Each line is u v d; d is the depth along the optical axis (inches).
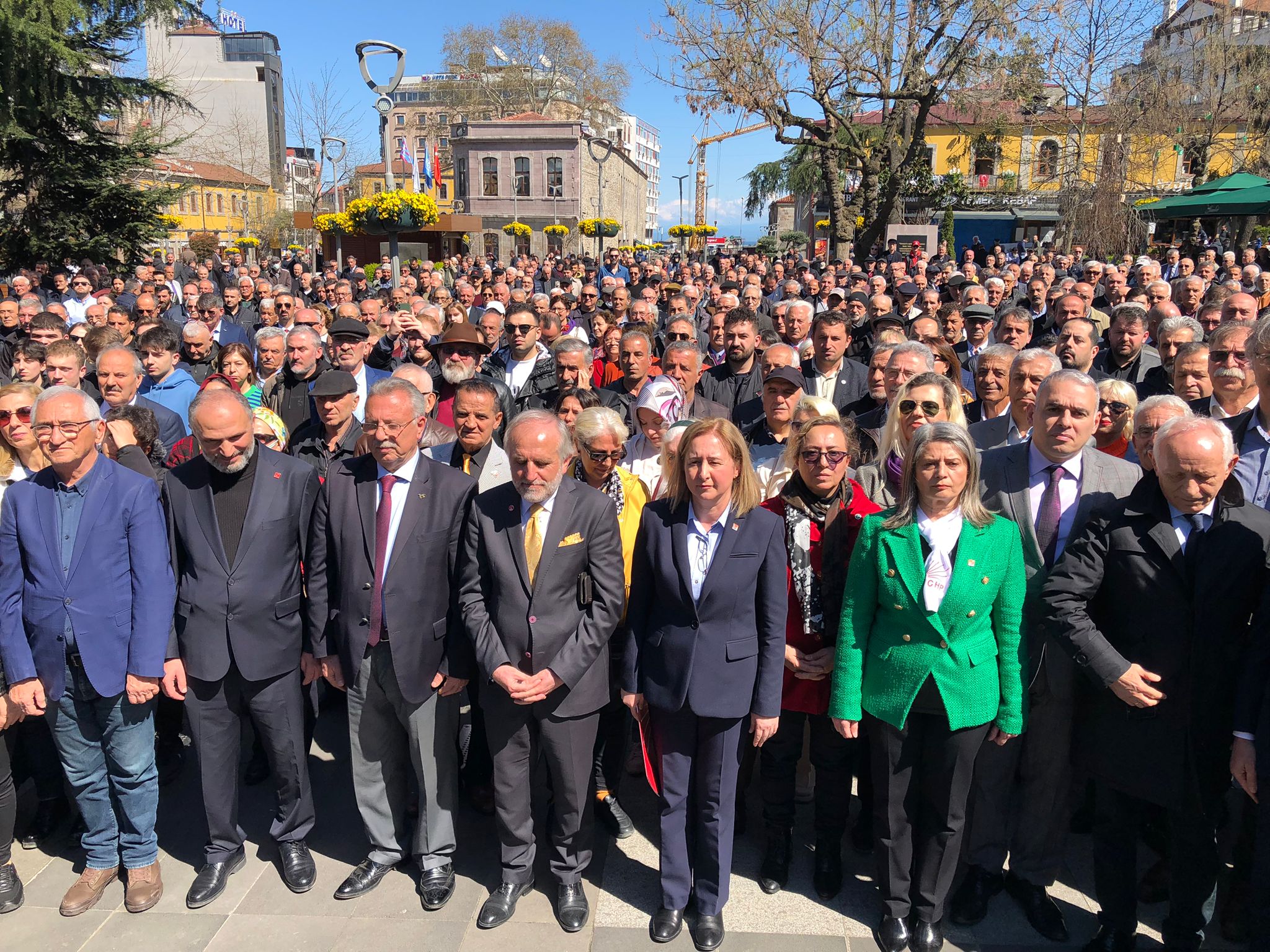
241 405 129.2
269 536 131.6
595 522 126.9
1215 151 923.4
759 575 122.5
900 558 116.3
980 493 130.6
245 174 1817.2
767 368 179.5
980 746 120.3
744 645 121.1
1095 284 403.2
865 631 121.2
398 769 137.3
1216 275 464.8
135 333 296.4
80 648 125.2
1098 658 110.1
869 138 892.0
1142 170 903.7
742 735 127.2
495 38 2244.1
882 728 118.2
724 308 322.3
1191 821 111.7
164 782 165.6
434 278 501.0
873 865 139.9
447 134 2273.6
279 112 2657.5
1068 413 121.2
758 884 134.6
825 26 765.9
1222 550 108.4
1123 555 113.0
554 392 214.8
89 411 127.2
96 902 131.2
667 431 148.1
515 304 271.1
